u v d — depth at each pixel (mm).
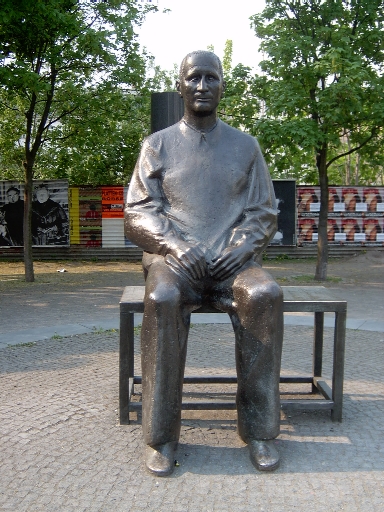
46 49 10375
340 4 9844
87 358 5449
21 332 6598
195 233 3416
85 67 10516
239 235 3389
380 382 4730
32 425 3734
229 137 3660
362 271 13086
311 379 4348
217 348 5852
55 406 4090
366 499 2820
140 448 3391
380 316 7734
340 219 15977
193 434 3605
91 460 3227
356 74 8883
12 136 13125
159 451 3100
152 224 3408
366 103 10117
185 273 3188
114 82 10938
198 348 5848
